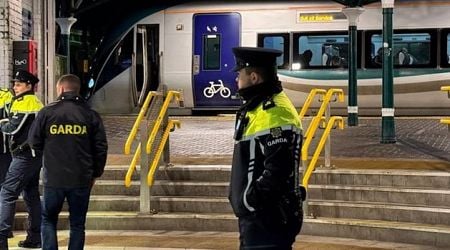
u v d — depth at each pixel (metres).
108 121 17.91
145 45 19.73
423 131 14.66
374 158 10.89
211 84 19.41
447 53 18.23
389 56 12.57
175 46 19.56
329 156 9.76
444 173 8.84
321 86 18.81
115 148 12.79
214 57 19.42
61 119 6.57
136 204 9.13
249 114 4.36
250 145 4.28
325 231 8.31
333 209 8.62
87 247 7.75
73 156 6.57
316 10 18.91
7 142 7.74
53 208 6.68
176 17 19.58
